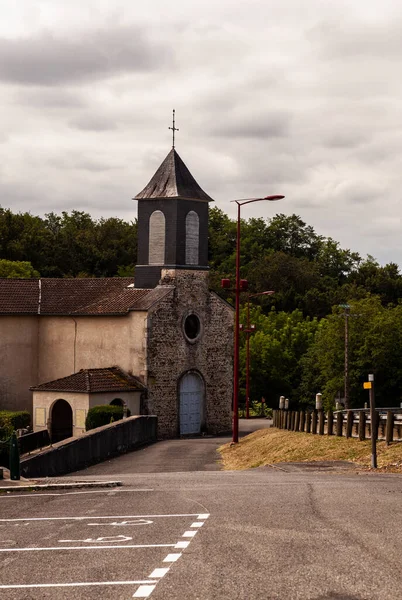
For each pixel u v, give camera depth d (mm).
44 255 107688
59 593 10055
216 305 59406
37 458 31625
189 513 15914
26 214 116875
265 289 117938
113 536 13680
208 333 58906
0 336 58188
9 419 52469
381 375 75062
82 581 10602
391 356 74750
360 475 23797
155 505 17328
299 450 33281
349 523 14117
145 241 57938
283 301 115750
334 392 75688
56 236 113812
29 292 60531
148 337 55375
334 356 76938
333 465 27625
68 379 53594
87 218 131500
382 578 10266
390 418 30250
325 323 93312
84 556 12133
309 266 123500
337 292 117125
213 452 41594
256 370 87500
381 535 12945
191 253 57906
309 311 114938
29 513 17078
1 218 106625
